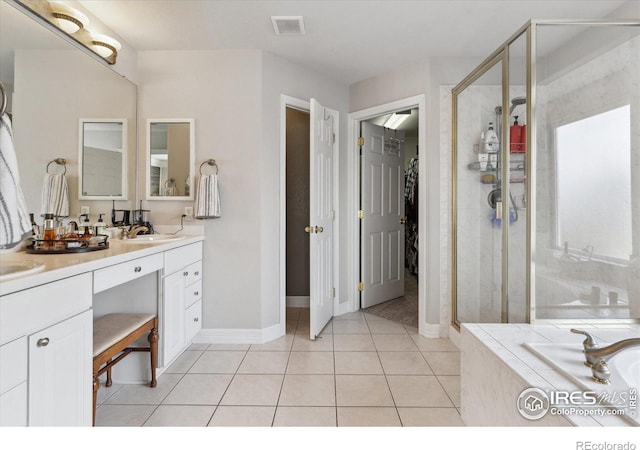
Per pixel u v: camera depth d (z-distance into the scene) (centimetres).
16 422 106
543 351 138
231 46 264
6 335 102
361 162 359
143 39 254
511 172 210
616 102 192
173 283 219
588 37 188
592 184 192
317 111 284
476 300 251
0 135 125
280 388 200
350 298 352
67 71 200
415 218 547
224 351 254
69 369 129
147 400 188
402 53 276
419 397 191
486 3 211
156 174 272
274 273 281
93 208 225
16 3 167
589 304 188
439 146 283
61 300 124
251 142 269
